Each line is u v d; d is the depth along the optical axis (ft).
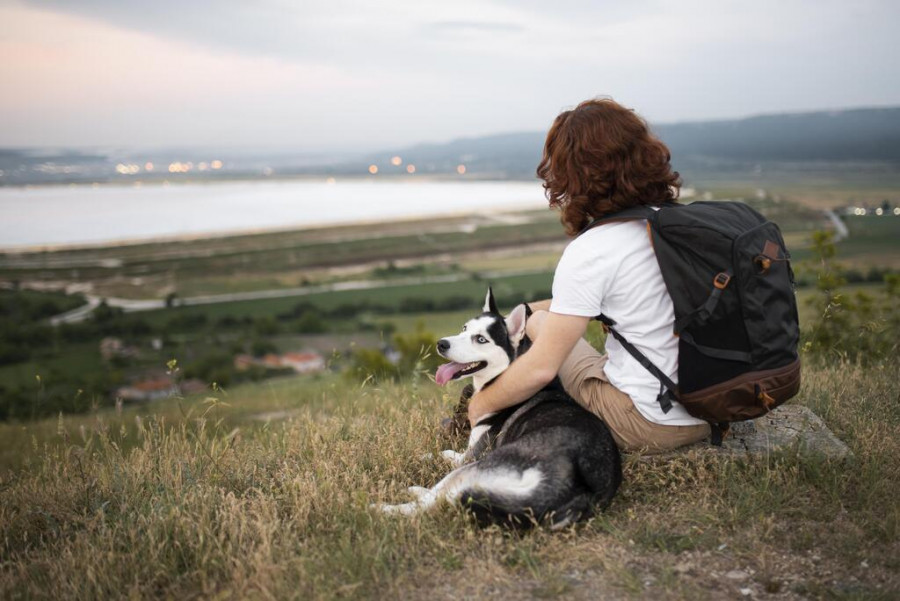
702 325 9.23
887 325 22.27
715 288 9.04
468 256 586.04
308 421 16.97
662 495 11.16
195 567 9.91
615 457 10.53
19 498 13.05
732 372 9.33
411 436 14.74
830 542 9.68
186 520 10.78
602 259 9.74
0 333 327.06
